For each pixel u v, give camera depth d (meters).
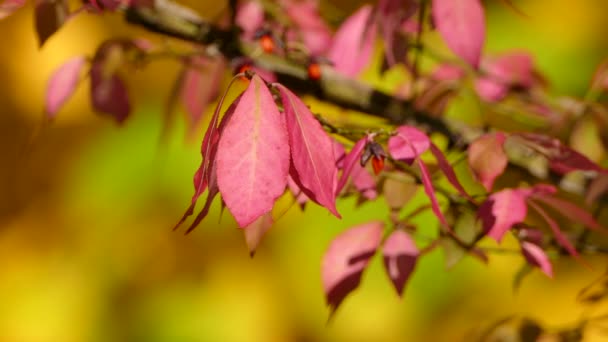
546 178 0.73
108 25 1.67
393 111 0.74
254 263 1.71
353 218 1.53
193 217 1.67
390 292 1.63
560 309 1.52
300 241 1.68
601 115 0.72
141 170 1.64
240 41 0.73
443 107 0.76
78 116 1.68
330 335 1.68
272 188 0.51
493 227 0.60
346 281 0.63
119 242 1.71
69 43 1.69
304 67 0.72
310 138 0.53
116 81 0.72
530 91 0.82
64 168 1.70
